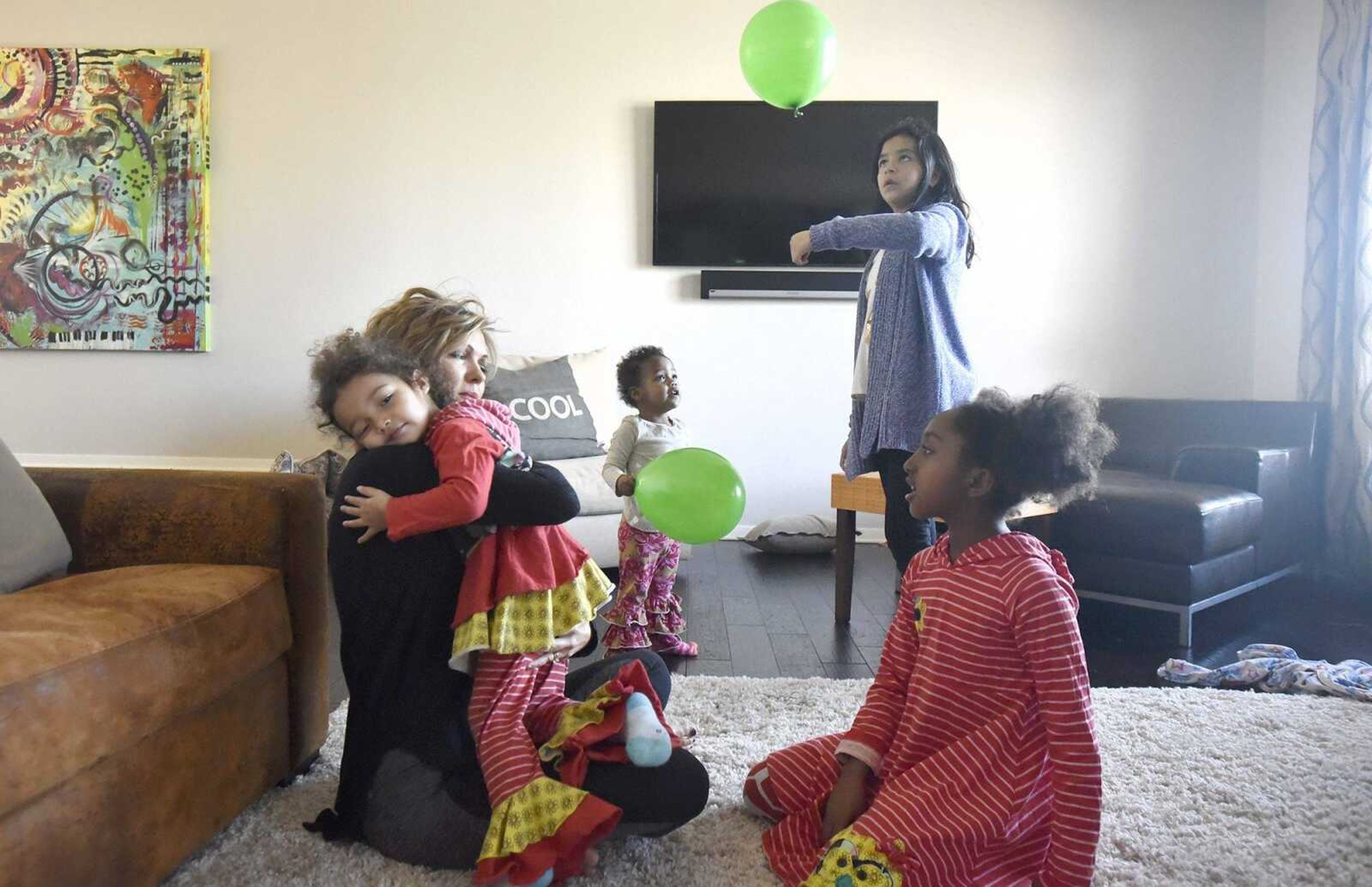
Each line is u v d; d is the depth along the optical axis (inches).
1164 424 145.0
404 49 162.4
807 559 148.9
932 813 46.9
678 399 101.3
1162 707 77.9
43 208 163.5
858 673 90.0
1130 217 165.0
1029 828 48.3
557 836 44.1
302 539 60.9
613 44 162.4
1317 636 108.6
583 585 52.7
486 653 49.8
